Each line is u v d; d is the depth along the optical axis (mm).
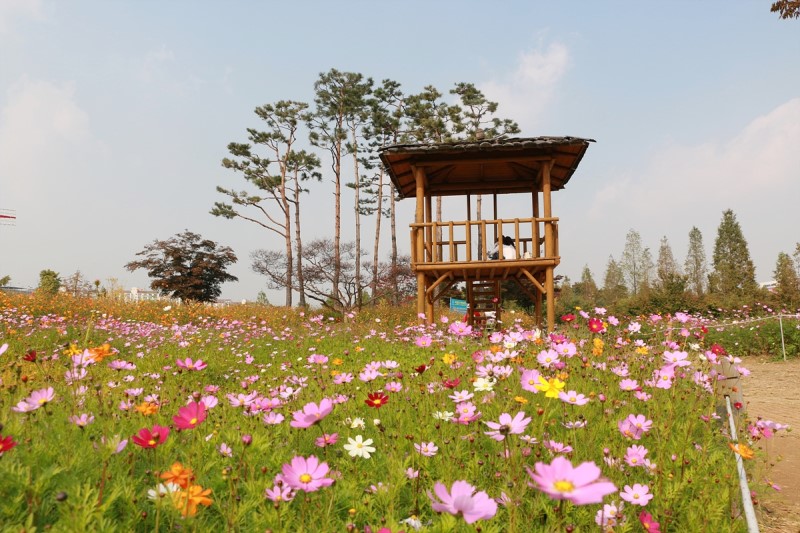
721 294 27562
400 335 9250
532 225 12047
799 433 5699
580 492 1083
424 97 35781
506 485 2307
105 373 5285
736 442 3385
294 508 2352
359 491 2520
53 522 1914
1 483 1942
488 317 13742
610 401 3967
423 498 2584
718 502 2756
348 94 34031
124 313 16766
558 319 24234
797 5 15305
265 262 30891
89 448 2434
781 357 12930
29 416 2666
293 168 35281
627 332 6391
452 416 3352
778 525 3307
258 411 3330
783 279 24844
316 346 9211
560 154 12391
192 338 9766
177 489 1829
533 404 3451
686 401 4594
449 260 12031
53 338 9211
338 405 4008
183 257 39594
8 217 34531
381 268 29109
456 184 14859
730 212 59125
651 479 2891
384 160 12344
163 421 3221
